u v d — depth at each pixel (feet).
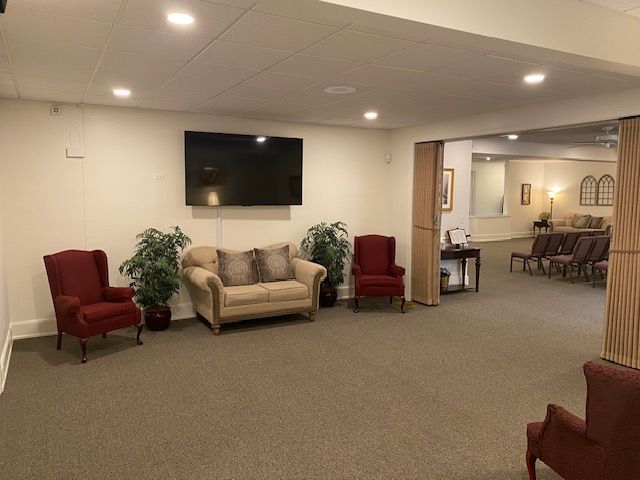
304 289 18.48
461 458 9.27
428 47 10.13
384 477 8.63
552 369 14.01
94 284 15.84
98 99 16.05
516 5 8.34
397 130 23.02
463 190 25.52
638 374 6.18
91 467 8.90
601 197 46.85
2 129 15.81
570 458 7.09
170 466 8.94
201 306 17.97
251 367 13.94
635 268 13.80
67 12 8.21
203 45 10.05
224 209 19.79
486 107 17.16
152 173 18.26
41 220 16.60
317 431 10.27
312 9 6.91
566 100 15.56
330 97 15.51
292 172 20.74
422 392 12.32
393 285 20.20
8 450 9.45
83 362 14.12
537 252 30.01
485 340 16.69
